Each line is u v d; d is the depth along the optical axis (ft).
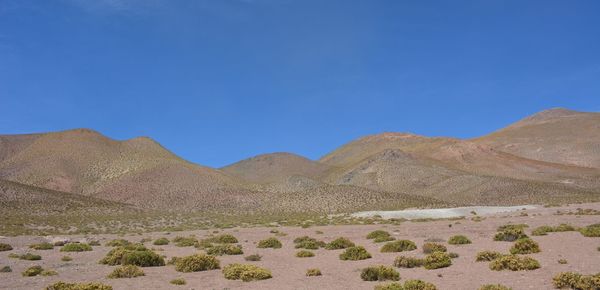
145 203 458.91
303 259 96.02
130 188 509.35
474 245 103.81
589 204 295.69
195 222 292.81
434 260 76.43
